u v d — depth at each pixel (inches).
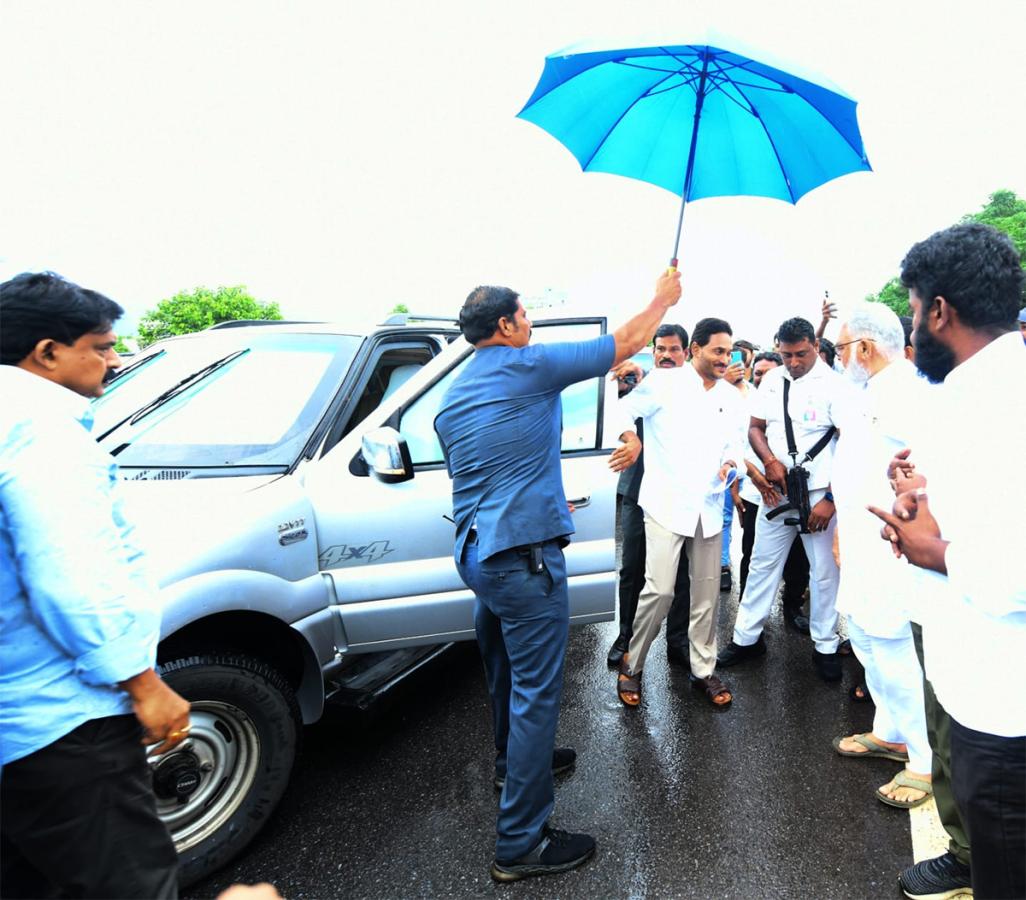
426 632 105.2
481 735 116.0
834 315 168.6
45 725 48.0
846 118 70.9
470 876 84.4
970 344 55.6
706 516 116.6
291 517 93.2
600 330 114.3
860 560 97.3
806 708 124.5
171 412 107.8
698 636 125.1
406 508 102.2
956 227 57.4
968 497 50.7
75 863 50.3
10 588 47.0
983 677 53.1
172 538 80.6
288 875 85.0
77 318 51.8
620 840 90.0
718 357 115.5
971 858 56.8
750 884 82.3
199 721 80.4
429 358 134.6
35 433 47.1
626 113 86.7
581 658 147.6
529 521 78.1
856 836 90.3
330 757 110.4
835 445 128.1
